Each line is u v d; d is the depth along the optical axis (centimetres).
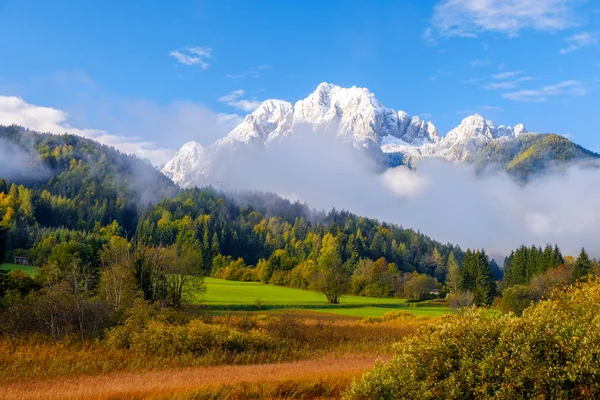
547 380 933
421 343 1131
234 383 1777
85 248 7694
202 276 6512
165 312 3847
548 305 1291
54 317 3250
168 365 2442
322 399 1655
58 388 1789
